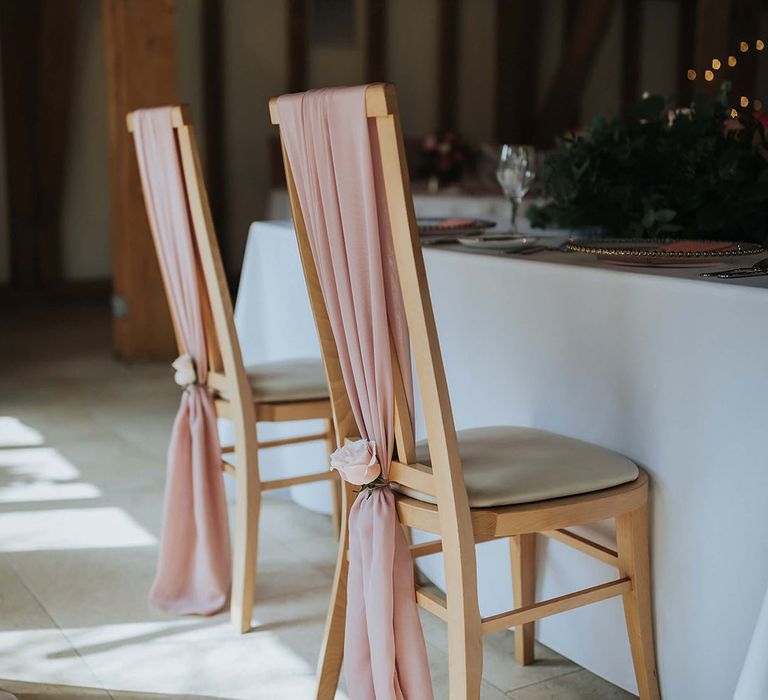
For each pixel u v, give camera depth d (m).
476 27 9.17
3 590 2.40
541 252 2.13
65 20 6.96
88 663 2.04
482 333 2.06
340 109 1.46
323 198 1.55
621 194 2.34
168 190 2.18
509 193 2.53
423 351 1.48
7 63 7.30
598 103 9.77
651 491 1.70
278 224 2.94
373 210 1.48
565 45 8.98
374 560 1.61
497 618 1.55
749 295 1.49
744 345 1.51
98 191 7.88
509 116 9.35
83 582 2.45
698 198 2.29
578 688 1.93
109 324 6.64
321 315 1.73
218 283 2.13
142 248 5.18
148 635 2.17
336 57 8.52
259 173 8.37
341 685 1.97
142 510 2.98
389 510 1.62
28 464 3.45
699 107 2.39
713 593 1.61
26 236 7.64
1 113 7.38
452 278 2.12
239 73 8.16
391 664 1.60
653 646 1.72
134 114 2.25
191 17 7.92
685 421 1.62
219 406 2.27
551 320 1.87
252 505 2.18
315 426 2.88
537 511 1.55
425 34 8.93
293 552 2.66
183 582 2.33
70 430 3.91
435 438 1.50
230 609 2.31
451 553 1.51
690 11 9.99
